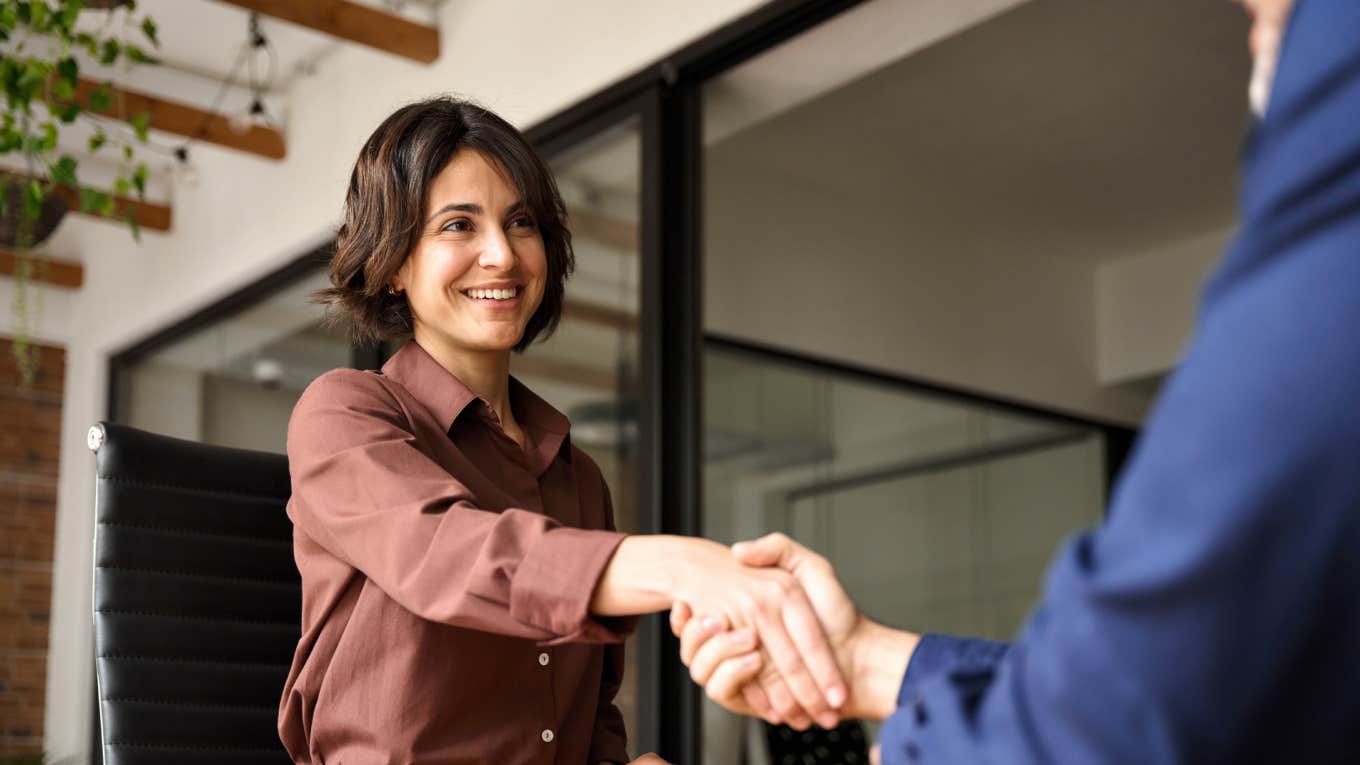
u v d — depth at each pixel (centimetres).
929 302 559
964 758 57
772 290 508
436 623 130
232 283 545
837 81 364
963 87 465
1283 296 49
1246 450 48
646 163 370
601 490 163
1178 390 51
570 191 394
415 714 129
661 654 348
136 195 582
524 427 155
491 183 146
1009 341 584
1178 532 49
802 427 507
